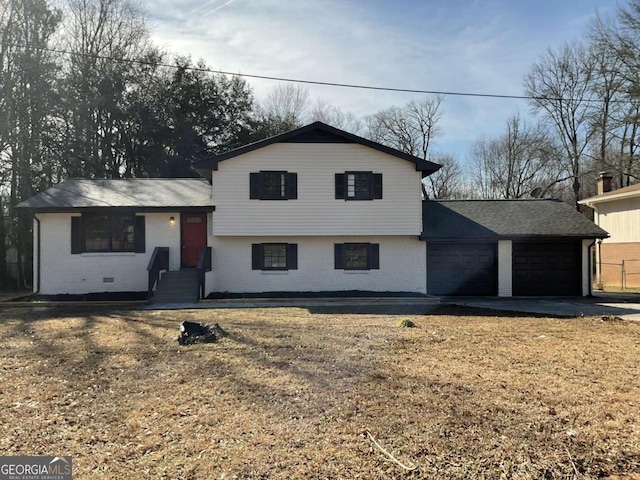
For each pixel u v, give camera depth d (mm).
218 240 16594
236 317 11672
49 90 23516
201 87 31562
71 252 16109
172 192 17734
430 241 16859
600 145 31875
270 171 16188
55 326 10461
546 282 17219
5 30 21609
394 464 3627
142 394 5441
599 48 27516
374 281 16891
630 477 3451
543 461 3684
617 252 22609
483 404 4980
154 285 15453
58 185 18312
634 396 5246
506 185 41250
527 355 7320
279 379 5965
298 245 16797
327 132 16328
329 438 4113
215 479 3404
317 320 11125
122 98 28906
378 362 6848
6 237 23312
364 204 16344
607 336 9039
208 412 4809
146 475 3479
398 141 42688
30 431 4371
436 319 11438
